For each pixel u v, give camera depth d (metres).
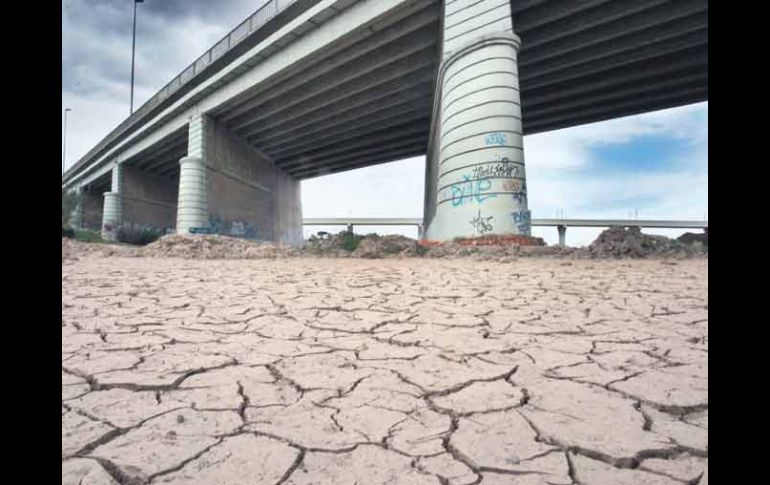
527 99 27.03
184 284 6.35
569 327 3.40
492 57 15.27
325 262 12.12
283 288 5.88
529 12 19.52
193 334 3.16
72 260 11.63
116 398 1.94
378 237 16.31
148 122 36.09
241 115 32.25
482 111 15.10
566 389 2.05
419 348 2.78
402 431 1.63
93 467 1.37
